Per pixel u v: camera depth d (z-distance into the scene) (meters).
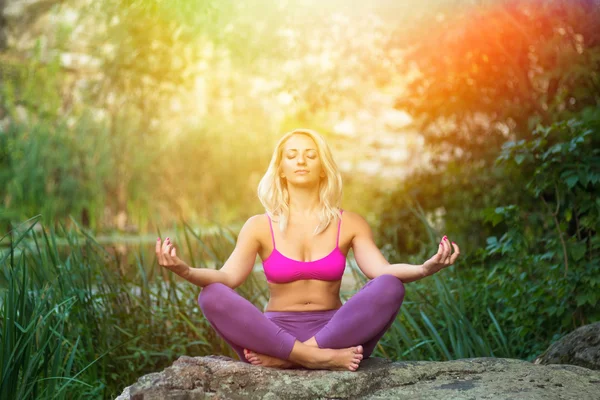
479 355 4.18
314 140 3.43
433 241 5.34
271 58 7.70
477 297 4.91
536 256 4.66
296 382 2.98
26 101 14.57
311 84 7.70
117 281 4.75
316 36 7.50
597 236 4.62
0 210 11.61
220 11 6.57
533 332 4.70
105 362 4.26
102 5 9.20
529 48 6.62
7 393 3.23
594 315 4.44
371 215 12.37
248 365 3.07
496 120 7.16
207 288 3.18
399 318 4.76
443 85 7.12
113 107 14.62
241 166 15.46
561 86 6.55
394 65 7.54
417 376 3.14
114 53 12.14
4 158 13.10
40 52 15.23
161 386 2.88
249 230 3.38
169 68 8.72
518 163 4.63
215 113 15.72
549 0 6.02
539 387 2.97
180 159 15.01
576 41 6.44
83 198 13.35
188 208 14.89
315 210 3.43
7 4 15.41
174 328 4.65
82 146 13.87
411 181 8.18
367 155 16.55
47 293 3.76
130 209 14.06
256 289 5.09
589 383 3.02
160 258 2.97
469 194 7.43
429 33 6.80
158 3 5.85
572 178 4.40
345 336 3.14
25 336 3.40
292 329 3.24
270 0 7.02
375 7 7.09
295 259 3.31
